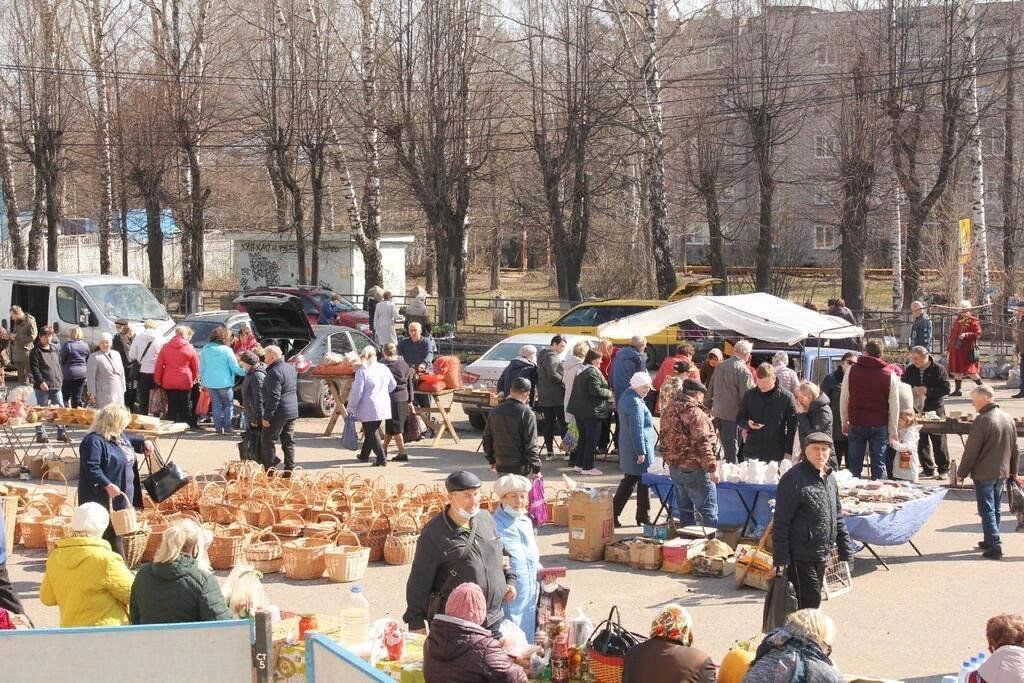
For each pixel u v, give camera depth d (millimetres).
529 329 24406
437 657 6137
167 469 12117
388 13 39094
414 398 19516
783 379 16047
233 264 59281
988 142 48094
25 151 43562
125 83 43469
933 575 11273
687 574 11203
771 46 39344
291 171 42500
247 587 7832
